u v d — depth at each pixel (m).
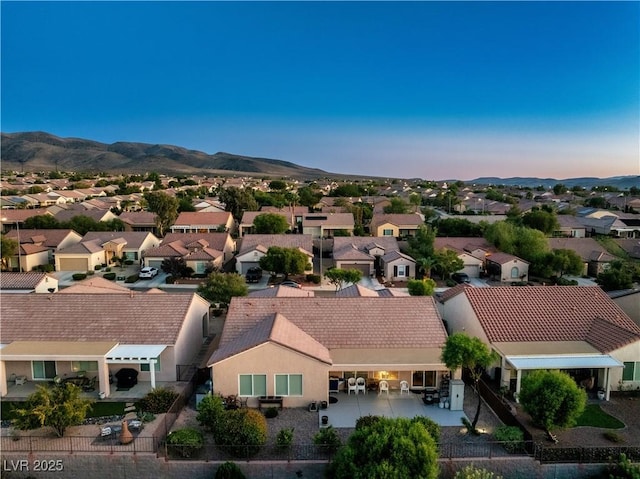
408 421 21.45
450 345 25.34
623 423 26.50
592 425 26.25
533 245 67.44
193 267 65.62
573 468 22.27
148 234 76.81
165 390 28.08
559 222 94.25
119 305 33.69
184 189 193.12
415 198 142.25
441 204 150.75
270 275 66.31
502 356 29.81
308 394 27.72
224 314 45.84
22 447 23.19
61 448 23.05
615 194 173.50
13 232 75.06
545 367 28.23
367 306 33.31
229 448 22.77
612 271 56.28
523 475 22.36
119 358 28.69
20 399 28.39
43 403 23.67
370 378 30.03
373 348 30.19
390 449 19.69
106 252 72.50
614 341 30.28
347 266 66.88
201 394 28.20
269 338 27.38
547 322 32.94
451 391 27.61
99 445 23.30
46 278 49.91
